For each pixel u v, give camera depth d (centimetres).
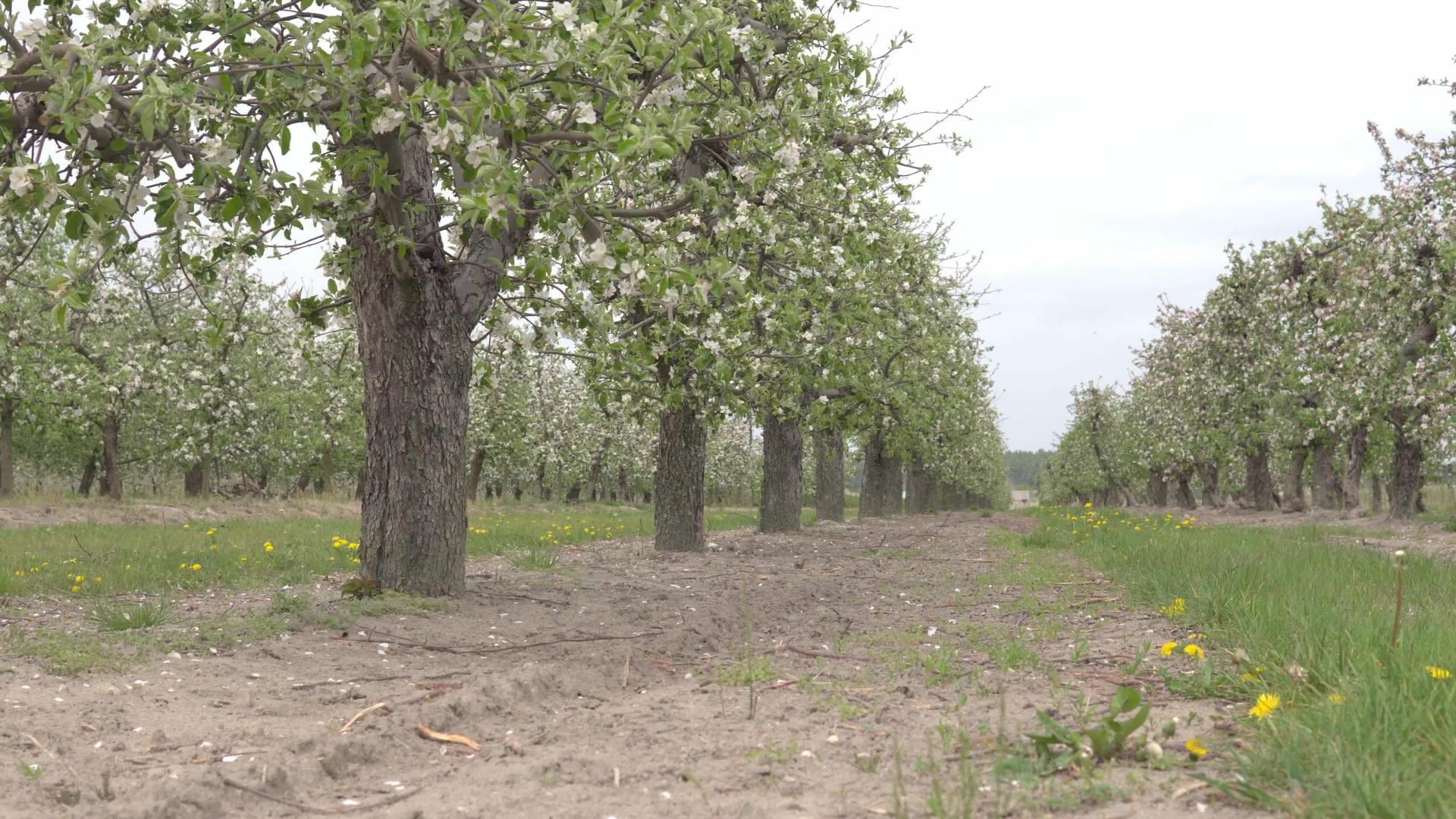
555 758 402
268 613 769
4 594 895
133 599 880
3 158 528
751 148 993
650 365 1180
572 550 1538
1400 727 354
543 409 4906
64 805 353
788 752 396
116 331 2684
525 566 1166
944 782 351
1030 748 389
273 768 380
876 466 3481
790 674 586
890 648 688
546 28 630
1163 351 4269
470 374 911
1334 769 322
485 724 476
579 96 710
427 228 859
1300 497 3500
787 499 2077
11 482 2858
